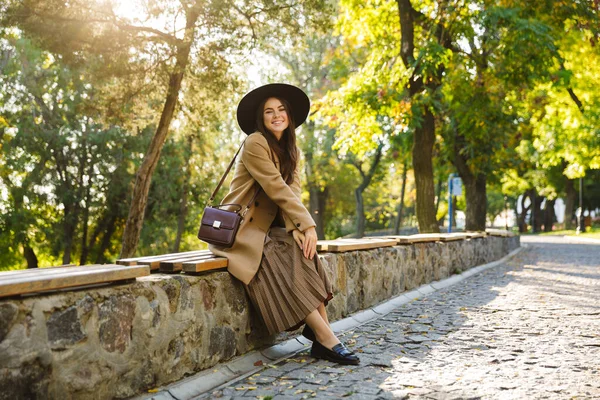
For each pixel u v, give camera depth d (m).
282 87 4.55
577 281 10.25
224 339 4.05
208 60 13.31
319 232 43.72
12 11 12.09
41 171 27.39
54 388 2.72
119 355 3.11
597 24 14.94
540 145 27.72
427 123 14.79
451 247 10.71
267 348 4.56
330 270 5.67
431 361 4.23
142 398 3.23
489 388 3.51
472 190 21.42
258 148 4.35
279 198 4.30
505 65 13.84
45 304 2.69
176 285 3.57
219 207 4.42
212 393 3.50
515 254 19.38
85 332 2.89
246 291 4.31
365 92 14.79
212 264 3.92
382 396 3.35
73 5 12.30
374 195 54.88
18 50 24.98
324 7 13.31
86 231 29.89
